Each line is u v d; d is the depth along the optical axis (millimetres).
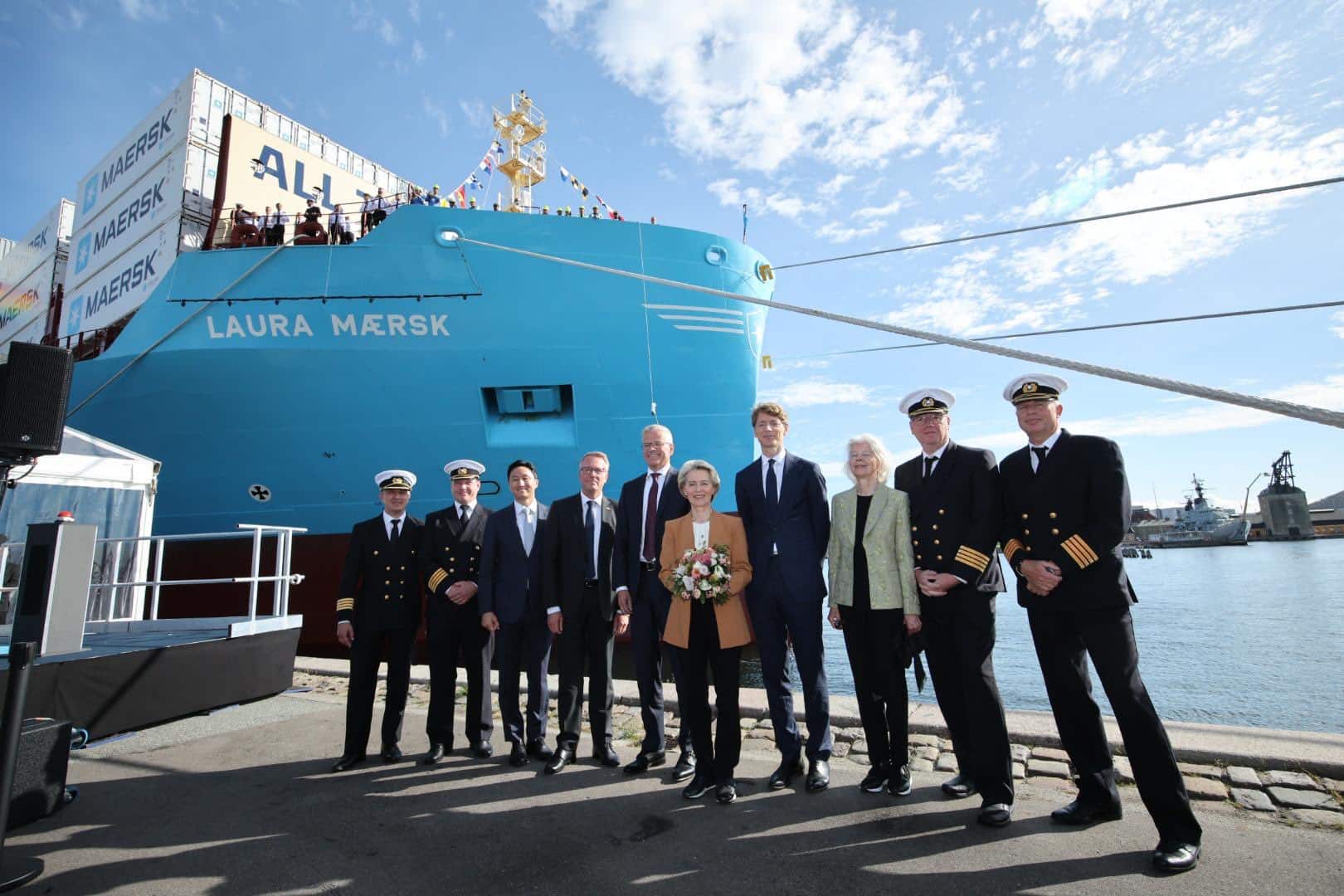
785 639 3670
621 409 9641
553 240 9477
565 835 2969
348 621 4355
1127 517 2898
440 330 9328
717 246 10039
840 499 3742
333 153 14133
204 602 10125
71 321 14406
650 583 4066
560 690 4113
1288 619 25656
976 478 3309
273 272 9383
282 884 2576
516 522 4469
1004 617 29297
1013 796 3018
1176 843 2508
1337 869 2420
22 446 2762
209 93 12172
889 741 3424
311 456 9656
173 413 9648
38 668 4043
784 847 2771
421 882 2570
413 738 4656
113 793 3596
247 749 4422
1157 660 17656
